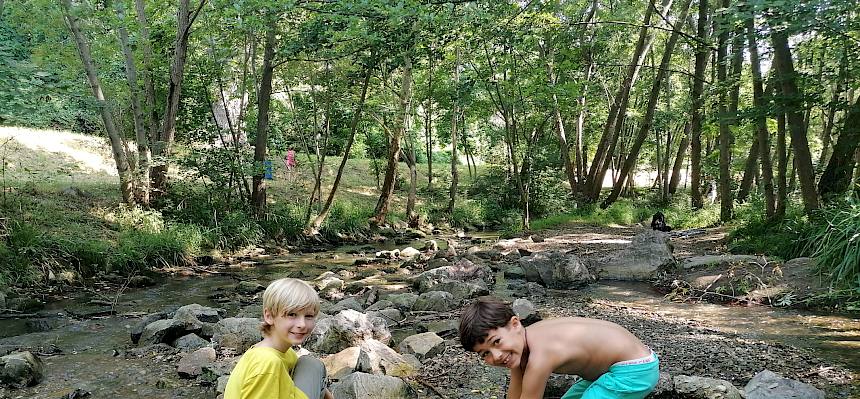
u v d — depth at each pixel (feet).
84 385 18.98
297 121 65.05
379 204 70.49
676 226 68.69
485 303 10.05
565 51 70.95
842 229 29.76
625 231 63.10
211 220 50.67
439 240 65.62
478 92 75.41
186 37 49.19
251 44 59.06
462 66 79.25
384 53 53.01
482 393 17.12
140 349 22.74
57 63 45.83
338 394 15.60
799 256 33.71
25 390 18.52
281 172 79.36
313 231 60.08
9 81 39.86
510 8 58.80
